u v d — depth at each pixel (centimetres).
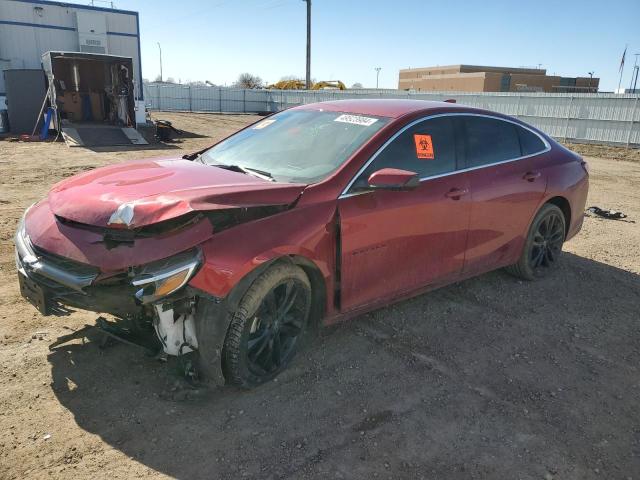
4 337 354
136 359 335
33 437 263
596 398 327
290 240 298
